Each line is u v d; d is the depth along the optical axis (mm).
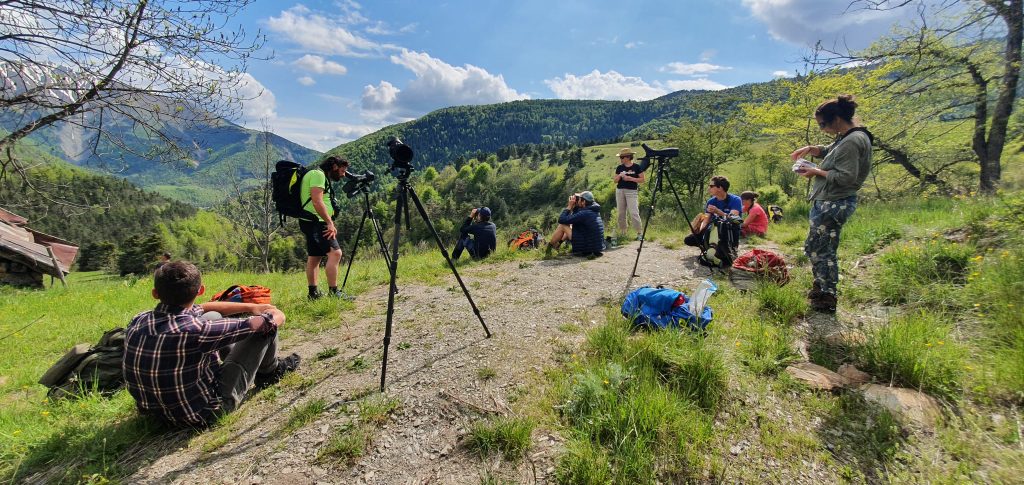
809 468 2203
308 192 5160
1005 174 10695
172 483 2316
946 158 13578
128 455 2584
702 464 2211
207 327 2656
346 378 3393
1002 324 3145
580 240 7266
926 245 4746
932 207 8031
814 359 3238
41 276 13406
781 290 4316
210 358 2805
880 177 15758
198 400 2740
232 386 2963
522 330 4066
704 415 2541
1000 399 2535
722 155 28062
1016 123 11328
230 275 11008
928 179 13820
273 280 9258
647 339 3268
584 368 3064
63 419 3012
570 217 7273
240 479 2330
